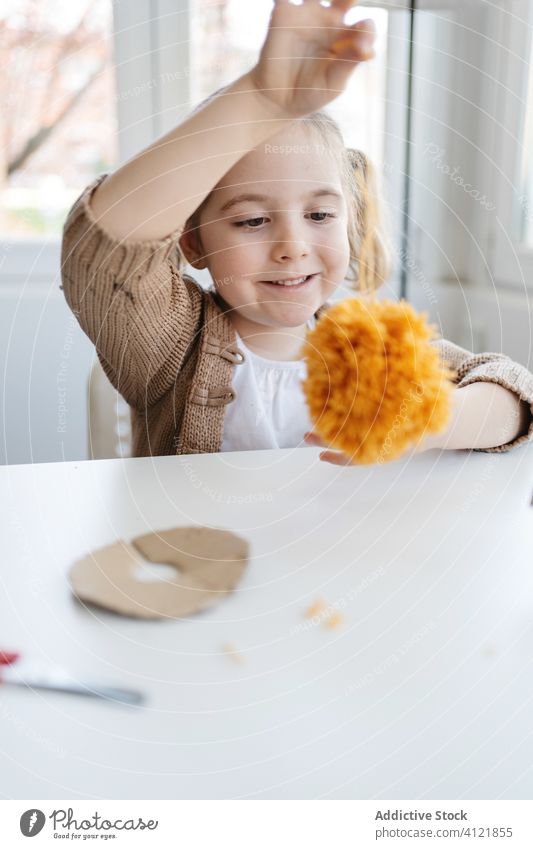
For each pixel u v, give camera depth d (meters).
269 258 0.62
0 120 1.11
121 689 0.28
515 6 1.02
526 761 0.25
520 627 0.33
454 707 0.27
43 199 1.15
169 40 1.08
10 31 1.08
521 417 0.56
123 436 0.72
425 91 1.07
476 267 1.14
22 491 0.46
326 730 0.26
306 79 0.43
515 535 0.41
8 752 0.25
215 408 0.64
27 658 0.30
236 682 0.29
